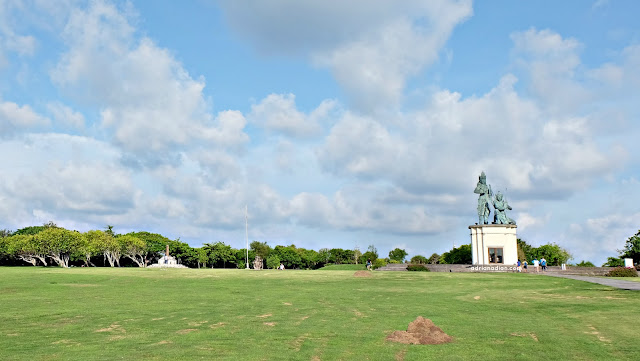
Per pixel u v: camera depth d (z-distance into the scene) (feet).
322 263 593.83
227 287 180.04
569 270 281.13
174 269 295.28
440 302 139.33
